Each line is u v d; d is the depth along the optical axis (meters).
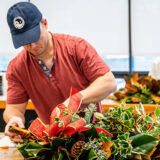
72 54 1.67
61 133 1.08
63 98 1.76
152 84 2.79
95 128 1.09
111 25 5.84
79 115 1.25
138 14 5.75
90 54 1.64
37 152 1.07
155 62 3.88
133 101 2.67
